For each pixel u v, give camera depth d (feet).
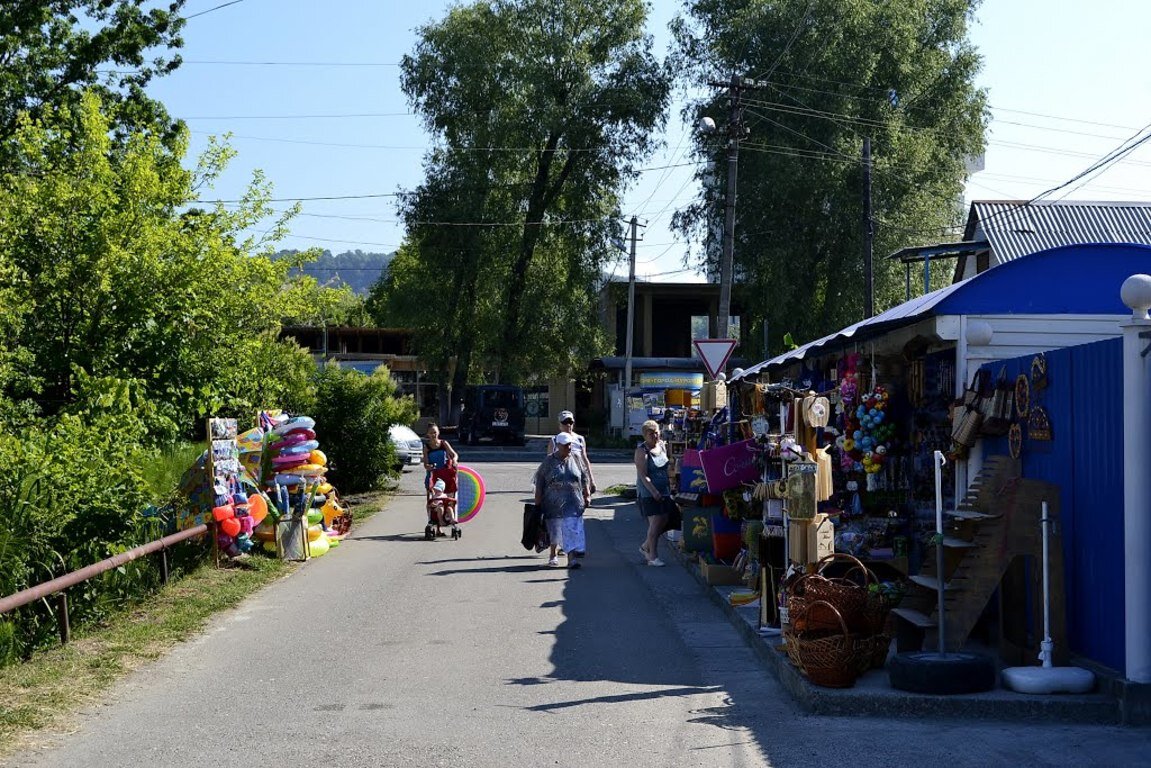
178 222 59.77
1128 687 23.29
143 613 36.17
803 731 23.16
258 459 50.72
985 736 22.56
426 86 158.71
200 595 39.52
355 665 29.66
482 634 33.94
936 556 28.27
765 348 133.69
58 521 34.17
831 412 40.40
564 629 34.76
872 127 140.36
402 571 47.24
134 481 38.24
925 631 27.76
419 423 204.44
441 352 163.84
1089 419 25.31
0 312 47.85
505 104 157.48
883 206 138.10
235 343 61.36
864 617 26.43
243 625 35.32
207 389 58.59
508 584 43.75
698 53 151.84
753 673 28.81
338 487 85.10
